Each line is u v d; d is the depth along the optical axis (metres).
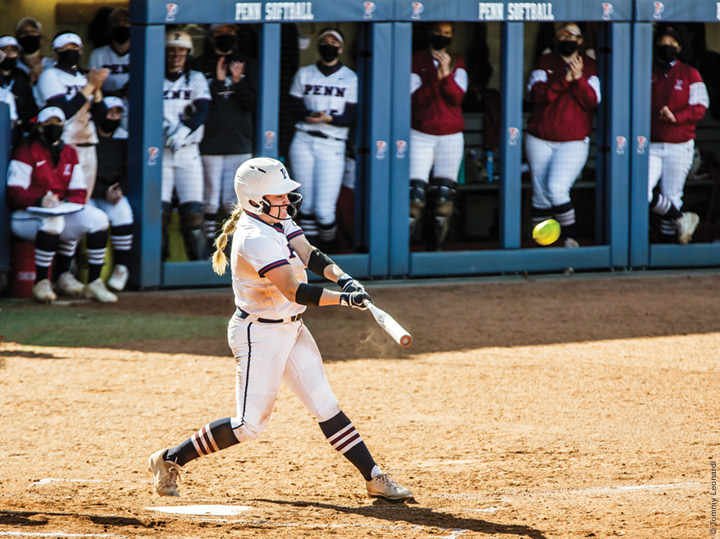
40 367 32.53
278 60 46.59
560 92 50.84
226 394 29.47
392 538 16.23
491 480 20.80
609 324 40.62
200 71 45.69
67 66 43.09
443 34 48.94
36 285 42.72
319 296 17.64
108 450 23.72
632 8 51.59
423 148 49.75
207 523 16.98
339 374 31.98
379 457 23.03
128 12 45.91
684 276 52.44
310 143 48.00
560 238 53.25
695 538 15.79
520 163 50.97
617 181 52.50
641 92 52.19
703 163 56.31
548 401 28.62
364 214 49.66
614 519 17.28
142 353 34.81
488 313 42.56
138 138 45.22
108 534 16.02
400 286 48.59
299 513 18.08
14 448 23.80
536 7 49.88
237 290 18.59
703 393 29.61
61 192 42.44
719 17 53.03
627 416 26.83
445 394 29.47
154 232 45.78
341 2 47.25
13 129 43.19
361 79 49.09
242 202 18.34
